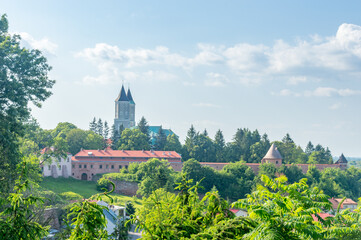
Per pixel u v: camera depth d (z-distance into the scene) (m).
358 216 12.48
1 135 39.78
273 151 155.38
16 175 31.25
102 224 9.91
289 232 9.75
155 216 11.67
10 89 44.66
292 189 11.21
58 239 10.31
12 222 9.67
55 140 88.75
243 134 193.12
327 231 11.38
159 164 119.69
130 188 114.94
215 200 12.77
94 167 130.12
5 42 47.28
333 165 163.75
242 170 132.88
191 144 175.38
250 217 10.98
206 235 10.72
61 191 103.12
